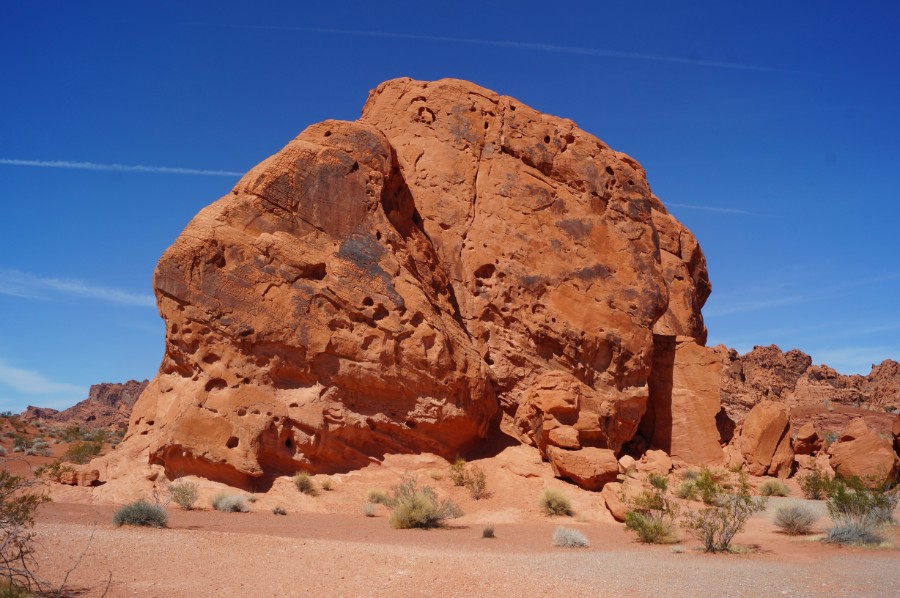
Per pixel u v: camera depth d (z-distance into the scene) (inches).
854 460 1038.4
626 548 606.5
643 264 1212.5
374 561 484.1
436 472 923.4
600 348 1136.2
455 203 1141.7
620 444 1128.2
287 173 936.3
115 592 386.0
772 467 1149.7
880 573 463.2
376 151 1002.1
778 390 2802.7
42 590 381.1
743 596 395.2
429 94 1208.8
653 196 1541.6
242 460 829.2
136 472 850.8
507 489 904.9
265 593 395.5
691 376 1237.7
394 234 985.5
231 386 853.8
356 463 914.7
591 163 1223.5
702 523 599.8
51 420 3275.1
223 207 912.3
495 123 1207.6
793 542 637.3
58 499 818.2
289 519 737.6
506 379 1067.9
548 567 482.0
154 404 928.3
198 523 661.9
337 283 920.9
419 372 936.9
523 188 1162.6
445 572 453.1
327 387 900.6
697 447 1200.2
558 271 1135.6
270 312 885.8
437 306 1005.2
